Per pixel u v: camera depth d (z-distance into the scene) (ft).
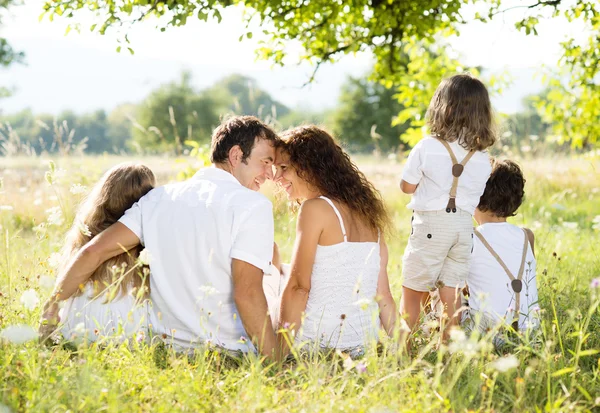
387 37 22.18
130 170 11.21
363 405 7.73
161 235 10.43
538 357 9.58
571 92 26.02
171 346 9.57
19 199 24.25
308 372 8.73
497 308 11.79
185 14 14.87
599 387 8.83
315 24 21.31
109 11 15.20
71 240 11.10
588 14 19.38
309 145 11.31
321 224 10.75
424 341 10.71
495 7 19.72
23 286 11.80
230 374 8.90
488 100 12.38
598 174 29.40
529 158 37.73
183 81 163.43
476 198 12.46
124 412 7.53
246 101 212.23
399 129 153.17
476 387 8.20
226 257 10.18
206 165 20.15
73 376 8.31
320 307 10.78
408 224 26.40
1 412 7.07
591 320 11.56
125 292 10.51
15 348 9.00
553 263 15.38
